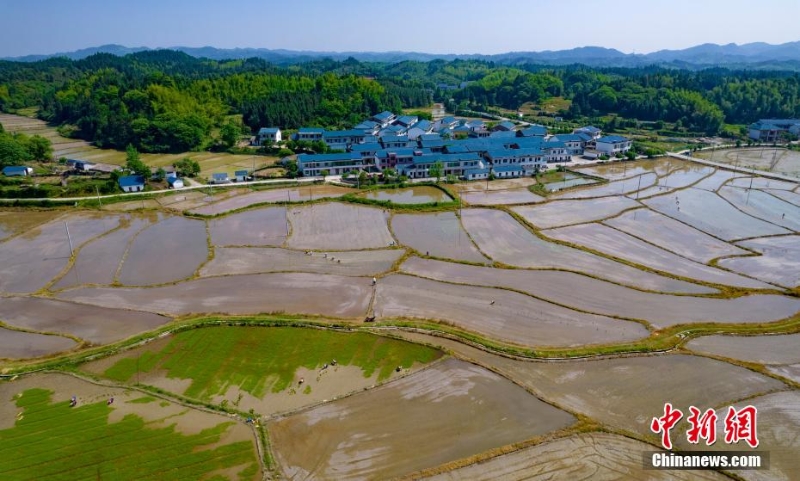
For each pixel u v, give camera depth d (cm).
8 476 3944
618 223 9862
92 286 7300
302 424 4534
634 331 6003
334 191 12119
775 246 8681
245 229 9588
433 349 5606
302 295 6950
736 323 6169
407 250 8481
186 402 4797
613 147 16238
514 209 10694
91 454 4169
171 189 12175
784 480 3934
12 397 4891
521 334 5950
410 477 3966
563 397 4856
